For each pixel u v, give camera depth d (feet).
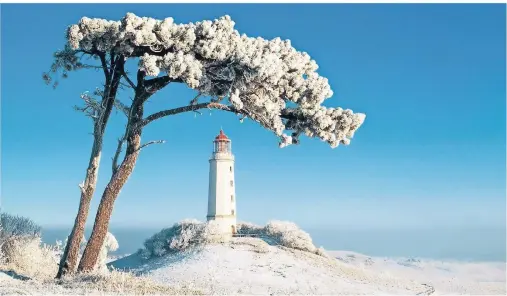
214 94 72.23
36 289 53.21
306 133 74.23
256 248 177.06
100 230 69.46
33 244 85.35
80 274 64.08
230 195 201.57
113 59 70.49
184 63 65.82
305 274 155.33
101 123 70.79
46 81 70.64
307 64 78.23
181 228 193.26
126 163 70.54
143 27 66.49
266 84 70.13
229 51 70.44
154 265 171.73
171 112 71.36
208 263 157.58
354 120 74.28
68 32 65.51
